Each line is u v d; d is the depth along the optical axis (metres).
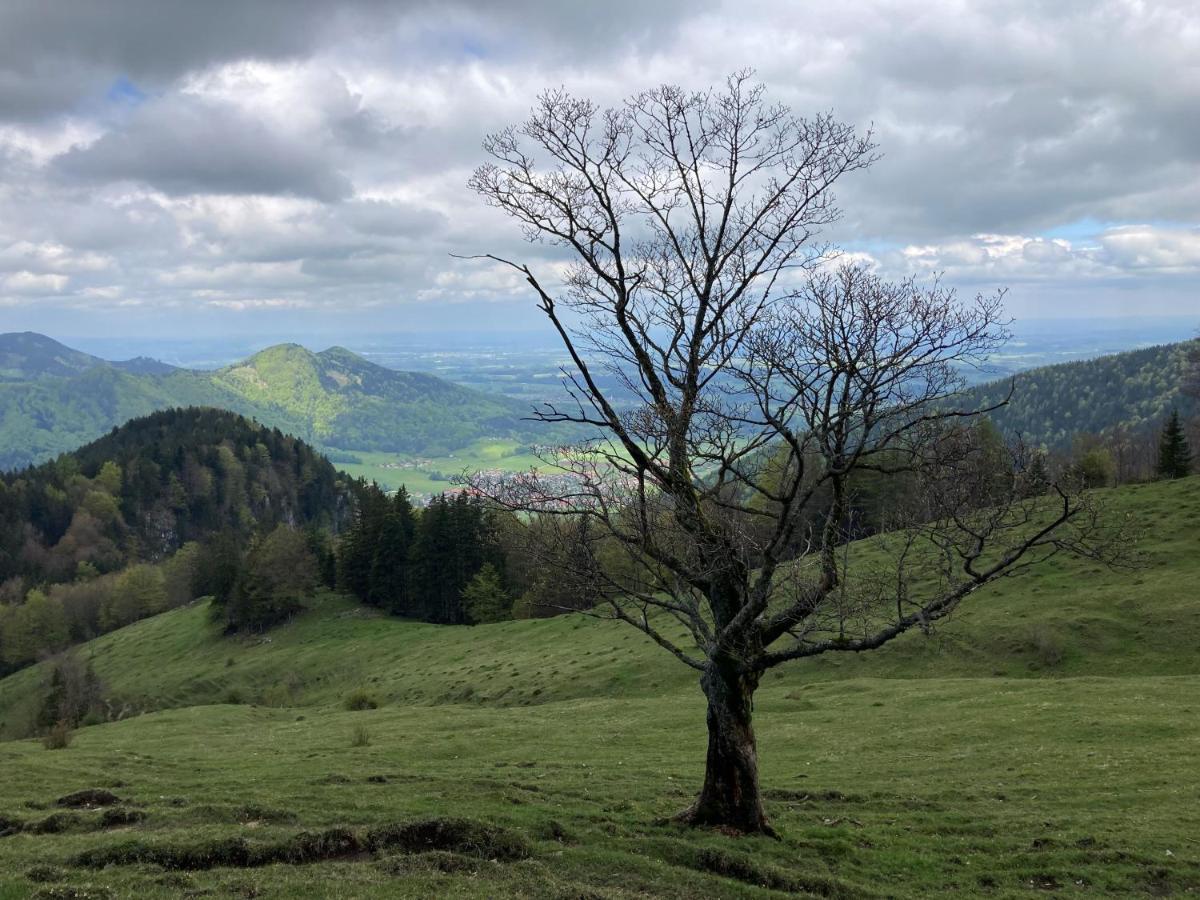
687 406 16.50
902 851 18.53
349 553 125.50
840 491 17.14
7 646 137.38
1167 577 52.88
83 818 20.23
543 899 14.32
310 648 103.62
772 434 17.08
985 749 29.80
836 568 17.50
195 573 154.75
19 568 195.12
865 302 15.14
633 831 18.70
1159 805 22.14
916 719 35.75
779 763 30.11
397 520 120.25
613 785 25.55
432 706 56.59
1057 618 50.16
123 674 112.12
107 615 155.75
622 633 70.44
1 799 23.86
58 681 89.50
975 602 55.38
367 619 114.12
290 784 25.61
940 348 14.96
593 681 56.97
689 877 15.79
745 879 16.02
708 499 17.41
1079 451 106.62
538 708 47.44
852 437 17.45
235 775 28.19
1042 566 58.91
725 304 16.98
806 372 15.67
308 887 14.60
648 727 38.28
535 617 97.00
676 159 18.66
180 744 41.19
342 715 52.28
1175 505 63.81
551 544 17.98
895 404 15.53
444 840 17.23
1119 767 25.95
